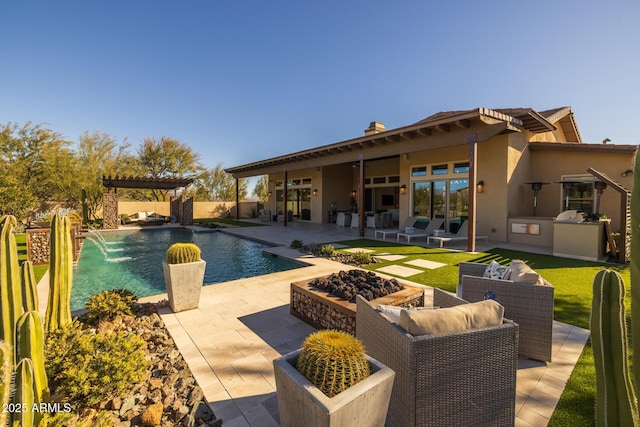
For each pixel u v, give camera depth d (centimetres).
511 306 298
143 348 305
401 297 353
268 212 1992
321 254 825
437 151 1138
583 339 334
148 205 2059
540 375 270
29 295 262
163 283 632
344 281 398
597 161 925
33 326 189
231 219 2155
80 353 250
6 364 140
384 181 1597
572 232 741
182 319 397
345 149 1207
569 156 977
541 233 891
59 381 248
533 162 1054
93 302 389
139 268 757
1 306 205
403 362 184
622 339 137
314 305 374
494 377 197
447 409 185
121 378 239
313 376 163
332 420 141
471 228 826
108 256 902
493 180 977
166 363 292
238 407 232
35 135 1708
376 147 1103
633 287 119
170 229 1606
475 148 827
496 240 976
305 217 1866
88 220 1750
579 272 599
